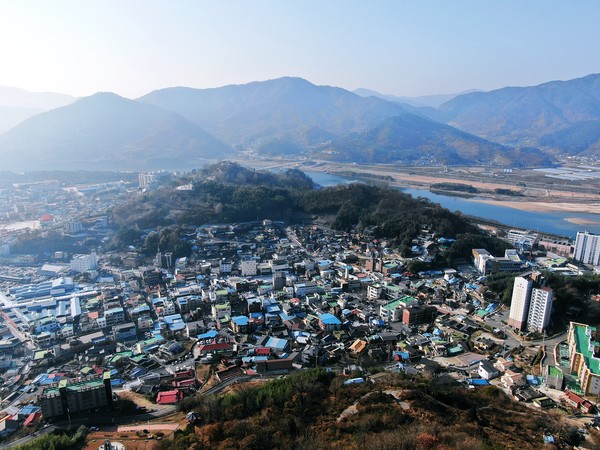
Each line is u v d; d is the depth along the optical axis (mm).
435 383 117375
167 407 126000
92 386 124562
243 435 90812
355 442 81250
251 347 162000
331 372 126438
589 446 95625
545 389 131500
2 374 155750
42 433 111938
